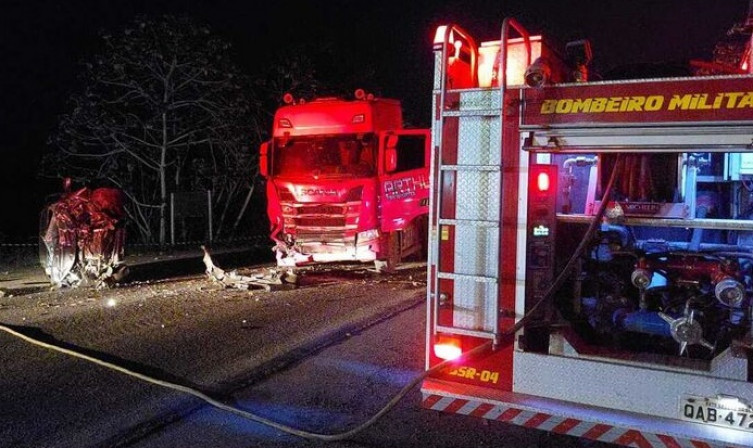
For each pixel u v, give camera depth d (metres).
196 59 19.95
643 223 4.64
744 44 6.40
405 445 5.12
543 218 4.43
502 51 4.34
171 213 21.14
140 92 19.98
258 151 22.22
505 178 4.42
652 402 4.14
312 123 12.98
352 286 11.85
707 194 5.31
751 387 3.91
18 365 7.17
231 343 7.97
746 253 4.96
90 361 7.26
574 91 4.16
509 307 4.48
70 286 11.95
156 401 6.09
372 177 12.66
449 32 4.51
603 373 4.26
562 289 4.81
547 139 4.25
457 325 4.62
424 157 14.07
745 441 3.88
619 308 4.77
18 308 10.10
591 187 4.94
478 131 4.48
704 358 4.34
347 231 12.68
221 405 5.85
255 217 24.42
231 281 11.96
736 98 3.77
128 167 20.95
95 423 5.59
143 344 7.96
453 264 4.61
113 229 12.15
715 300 4.46
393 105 13.68
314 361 7.26
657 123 3.95
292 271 12.76
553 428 4.30
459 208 4.57
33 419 5.68
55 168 20.55
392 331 8.50
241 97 20.58
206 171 21.83
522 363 4.48
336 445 5.14
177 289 11.74
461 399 4.55
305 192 12.75
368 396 6.20
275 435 5.38
